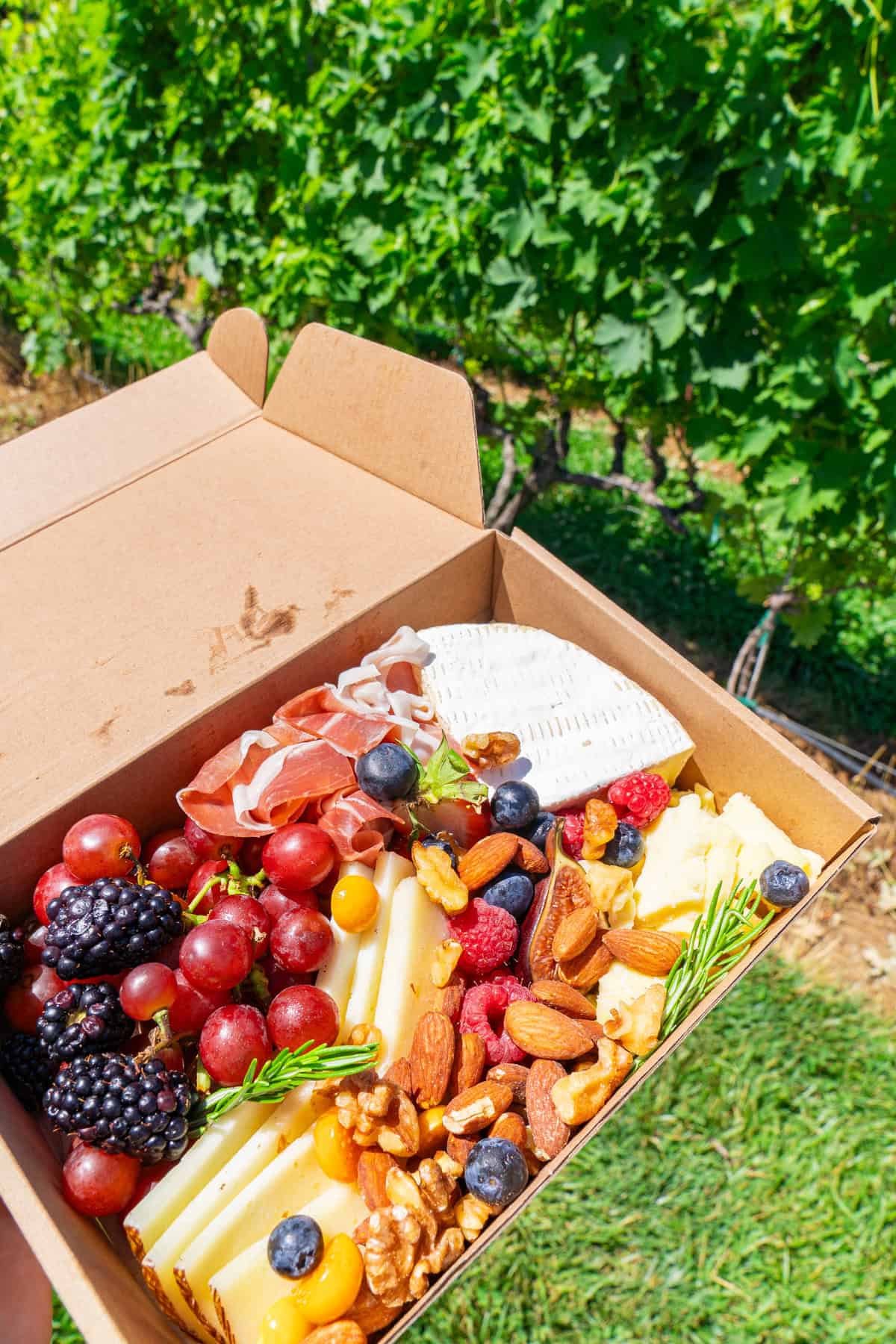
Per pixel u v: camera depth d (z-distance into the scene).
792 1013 3.61
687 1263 3.09
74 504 2.21
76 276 6.25
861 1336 2.95
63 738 1.80
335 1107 1.51
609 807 1.87
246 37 4.32
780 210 3.27
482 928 1.73
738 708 1.98
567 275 3.72
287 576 2.09
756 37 2.94
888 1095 3.42
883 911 4.03
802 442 3.66
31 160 5.70
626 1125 3.34
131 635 1.96
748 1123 3.35
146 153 4.93
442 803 1.88
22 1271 1.73
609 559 5.56
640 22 3.05
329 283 4.32
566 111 3.39
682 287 3.51
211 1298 1.40
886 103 2.91
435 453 2.20
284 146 4.40
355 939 1.71
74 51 5.16
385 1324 1.42
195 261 5.06
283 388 2.38
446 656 2.07
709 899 1.88
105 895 1.56
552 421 4.82
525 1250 3.10
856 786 4.50
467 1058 1.60
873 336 3.32
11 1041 1.58
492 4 3.58
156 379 2.51
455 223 3.84
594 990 1.81
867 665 5.03
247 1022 1.52
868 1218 3.17
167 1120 1.42
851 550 4.05
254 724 1.94
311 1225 1.41
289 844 1.68
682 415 4.20
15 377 7.76
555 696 2.06
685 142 3.23
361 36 3.78
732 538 4.62
